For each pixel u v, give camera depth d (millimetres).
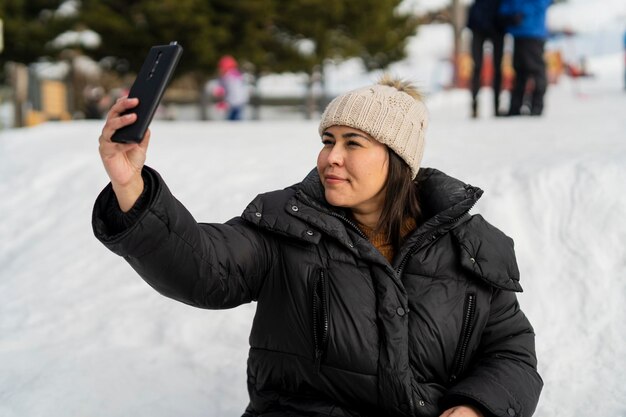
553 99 14102
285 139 7082
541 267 3490
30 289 4426
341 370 1903
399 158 2031
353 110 1987
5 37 22984
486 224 2104
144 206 1717
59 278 4492
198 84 23219
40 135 9281
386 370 1871
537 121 7199
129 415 2939
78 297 4203
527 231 3697
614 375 2877
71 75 26844
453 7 24219
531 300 3352
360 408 1931
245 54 21219
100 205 1735
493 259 2002
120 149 1646
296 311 1942
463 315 1963
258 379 2027
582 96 14406
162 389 3148
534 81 8211
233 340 3510
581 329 3162
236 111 15555
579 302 3289
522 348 2047
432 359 1928
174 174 5637
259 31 21297
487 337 2062
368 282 1925
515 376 1965
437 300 1945
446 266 1987
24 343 3695
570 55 23891
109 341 3633
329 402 1937
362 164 1987
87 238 5016
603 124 6512
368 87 2074
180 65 21453
